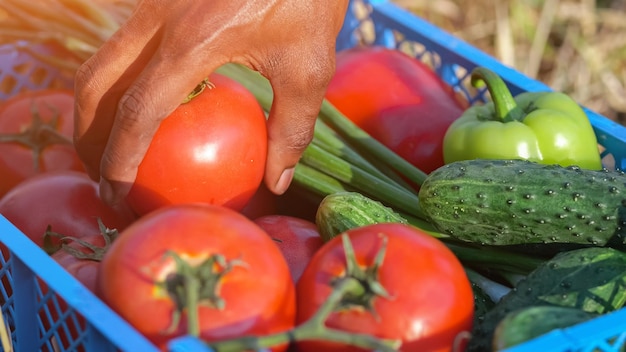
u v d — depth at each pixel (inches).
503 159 26.9
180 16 24.3
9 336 25.8
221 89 26.4
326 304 21.0
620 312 22.0
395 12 34.9
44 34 33.4
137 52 24.9
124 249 22.1
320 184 29.0
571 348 21.4
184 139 25.7
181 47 24.2
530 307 23.1
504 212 25.5
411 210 28.4
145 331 21.8
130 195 26.4
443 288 22.4
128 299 21.9
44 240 26.5
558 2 49.3
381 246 22.5
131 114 24.3
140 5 24.7
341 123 30.6
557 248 25.8
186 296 21.6
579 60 47.1
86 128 25.6
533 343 21.3
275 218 27.3
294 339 20.7
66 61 33.7
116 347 22.4
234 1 24.5
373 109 31.6
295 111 25.9
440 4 50.5
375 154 30.3
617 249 25.4
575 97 46.0
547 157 28.2
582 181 25.3
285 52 25.1
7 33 33.5
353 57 32.7
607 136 30.0
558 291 24.0
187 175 25.9
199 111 25.9
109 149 24.9
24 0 33.2
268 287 22.0
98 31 33.4
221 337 21.6
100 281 22.5
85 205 28.0
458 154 28.6
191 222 22.3
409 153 31.0
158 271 21.8
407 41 35.0
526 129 28.2
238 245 22.2
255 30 24.7
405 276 22.3
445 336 22.3
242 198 26.7
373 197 29.0
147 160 25.8
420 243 22.9
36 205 27.8
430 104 31.4
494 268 27.3
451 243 27.6
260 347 20.6
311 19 25.1
